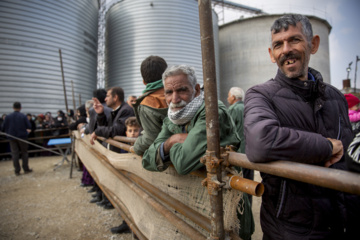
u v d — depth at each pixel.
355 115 2.38
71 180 5.53
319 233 0.93
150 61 1.67
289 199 0.98
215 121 0.91
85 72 16.52
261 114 0.90
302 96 1.02
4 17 12.71
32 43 13.55
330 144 0.79
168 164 1.32
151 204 1.58
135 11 17.98
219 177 0.94
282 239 1.00
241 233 1.32
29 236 2.87
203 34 0.86
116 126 2.69
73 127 5.64
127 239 2.71
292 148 0.76
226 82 24.36
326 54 23.44
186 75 1.26
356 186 0.53
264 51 23.03
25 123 6.44
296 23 1.00
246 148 0.88
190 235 1.16
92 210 3.62
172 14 17.69
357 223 0.92
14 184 5.33
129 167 2.04
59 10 14.75
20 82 13.02
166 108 1.53
